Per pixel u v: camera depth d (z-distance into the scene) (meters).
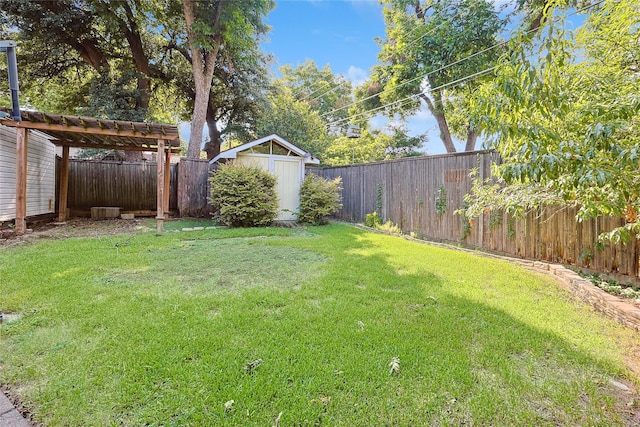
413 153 20.72
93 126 6.30
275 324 2.40
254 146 8.70
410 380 1.77
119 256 4.39
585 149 2.24
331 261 4.40
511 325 2.51
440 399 1.63
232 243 5.59
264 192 8.00
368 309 2.74
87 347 2.02
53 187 8.64
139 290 3.10
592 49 3.22
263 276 3.67
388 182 8.22
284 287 3.28
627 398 1.68
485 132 2.62
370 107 17.64
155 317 2.46
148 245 5.20
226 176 7.84
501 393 1.69
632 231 3.73
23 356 1.93
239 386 1.67
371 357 1.98
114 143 8.58
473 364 1.95
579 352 2.12
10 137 6.39
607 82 2.83
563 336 2.34
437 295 3.15
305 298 2.98
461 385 1.74
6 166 6.26
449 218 6.47
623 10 2.92
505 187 4.73
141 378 1.72
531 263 4.57
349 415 1.50
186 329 2.27
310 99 26.17
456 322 2.53
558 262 4.61
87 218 9.12
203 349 2.01
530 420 1.50
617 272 3.97
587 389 1.74
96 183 10.10
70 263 3.96
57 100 13.51
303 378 1.76
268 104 14.83
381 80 15.77
